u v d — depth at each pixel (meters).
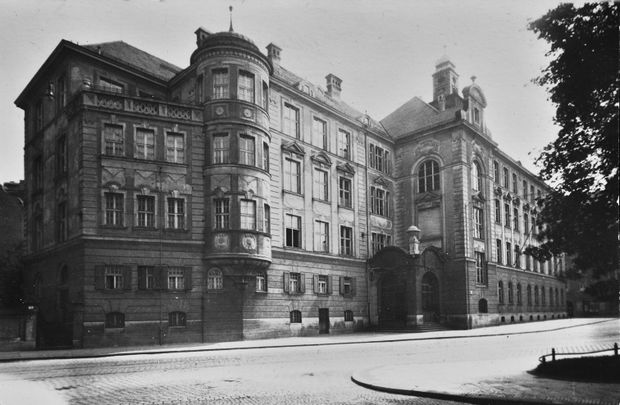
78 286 28.78
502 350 23.34
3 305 36.00
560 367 14.38
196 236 31.55
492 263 47.22
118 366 18.69
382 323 41.97
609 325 46.81
